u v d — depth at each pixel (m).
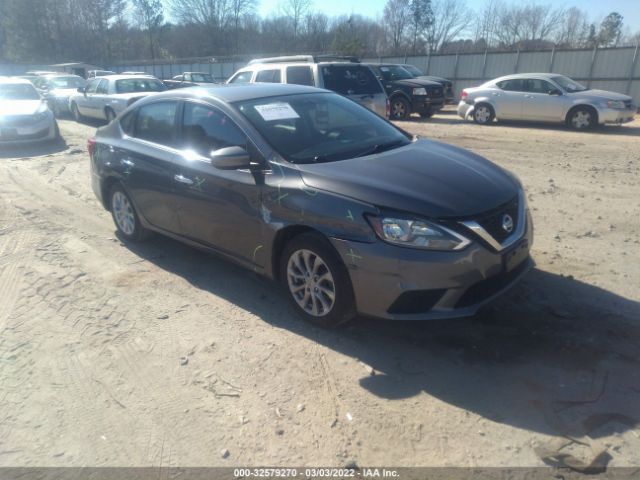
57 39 64.38
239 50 66.19
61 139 13.31
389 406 3.02
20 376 3.45
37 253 5.53
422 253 3.20
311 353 3.56
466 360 3.42
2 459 2.75
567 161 9.62
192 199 4.53
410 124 16.25
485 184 3.63
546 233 5.66
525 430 2.79
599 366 3.30
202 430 2.90
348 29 47.47
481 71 24.62
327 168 3.74
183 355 3.60
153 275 4.91
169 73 44.38
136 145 5.19
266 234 3.93
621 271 4.62
